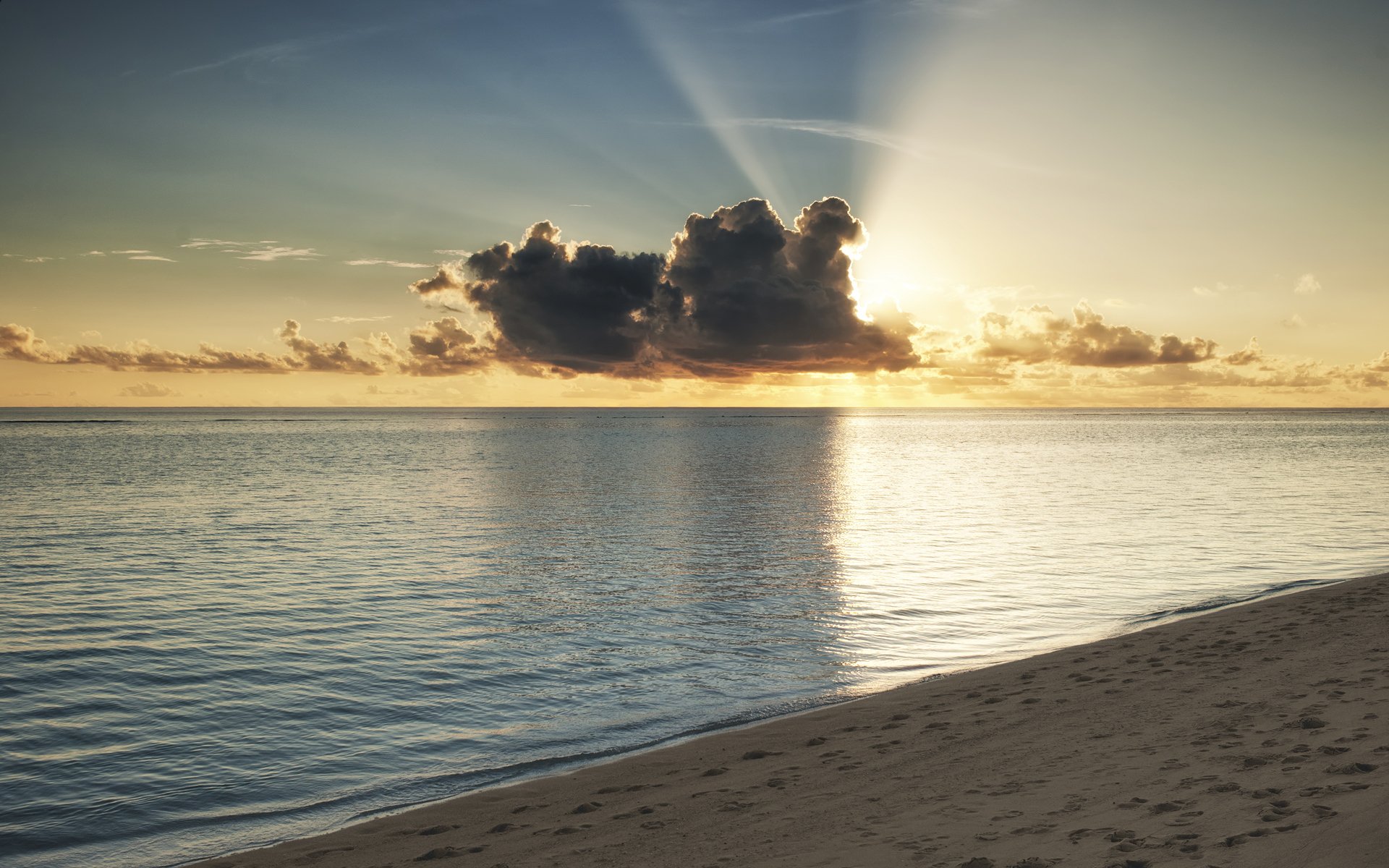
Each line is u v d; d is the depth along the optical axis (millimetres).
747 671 16891
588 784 10961
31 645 19312
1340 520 39562
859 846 7586
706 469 78000
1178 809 7500
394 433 172375
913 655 17875
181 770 12336
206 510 46094
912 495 53969
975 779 9273
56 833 10391
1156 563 28656
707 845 8117
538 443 134750
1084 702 12219
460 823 9852
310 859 9078
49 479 64188
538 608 22906
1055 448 114062
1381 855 5953
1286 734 9477
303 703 15344
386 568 29312
